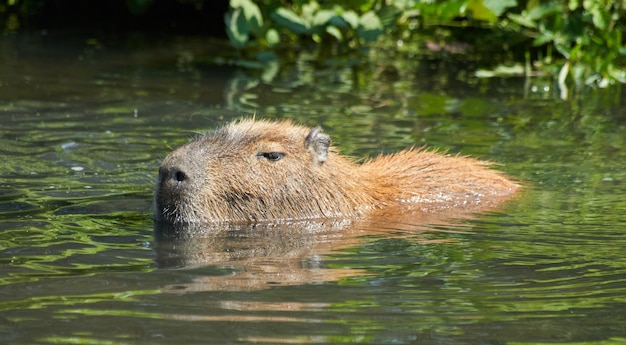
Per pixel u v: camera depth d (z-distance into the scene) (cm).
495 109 2575
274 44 3247
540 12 3139
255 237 1611
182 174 1702
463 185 1917
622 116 2516
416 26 3584
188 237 1590
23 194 1789
